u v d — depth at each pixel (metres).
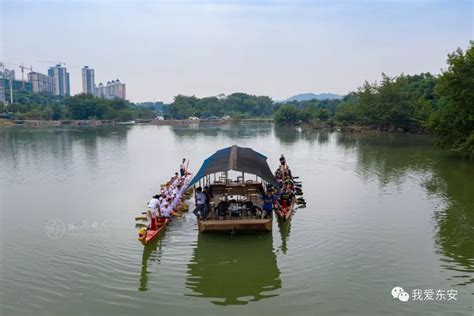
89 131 101.00
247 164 20.14
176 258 16.33
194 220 21.28
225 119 167.62
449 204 23.77
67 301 12.93
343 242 17.78
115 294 13.38
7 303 12.84
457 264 15.39
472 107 37.59
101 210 23.28
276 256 16.41
